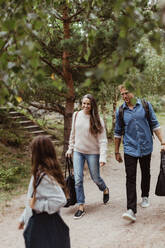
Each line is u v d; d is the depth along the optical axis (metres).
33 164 2.48
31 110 9.87
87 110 4.72
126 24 1.61
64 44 6.01
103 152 4.68
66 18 7.41
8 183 6.83
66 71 7.90
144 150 4.46
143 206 4.91
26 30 1.80
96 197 5.82
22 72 1.74
